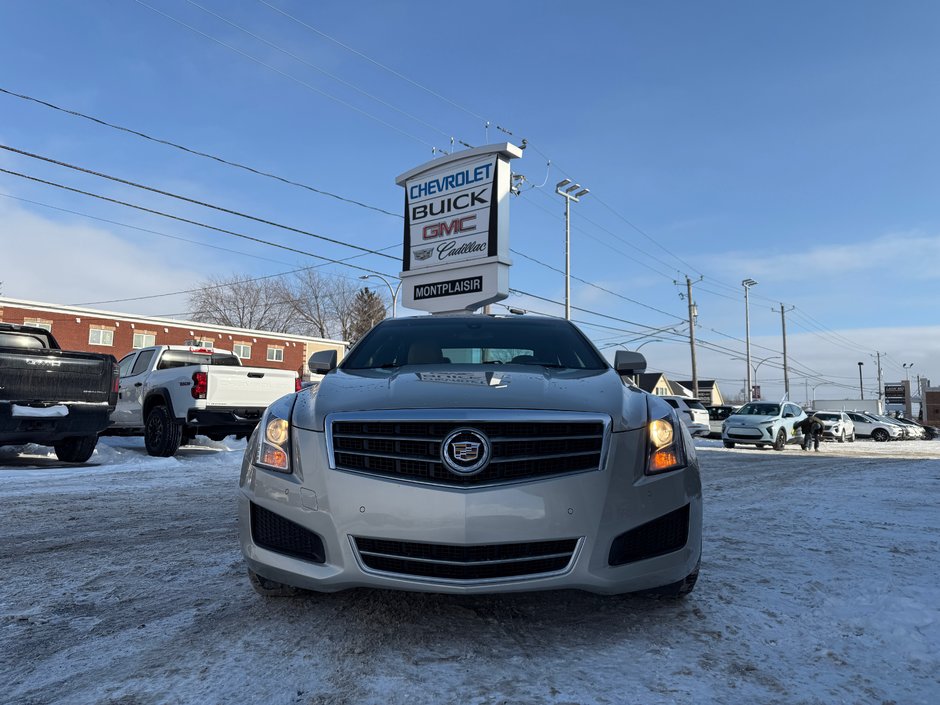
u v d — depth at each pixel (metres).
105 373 9.45
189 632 2.89
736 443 22.47
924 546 4.77
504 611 3.17
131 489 7.36
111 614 3.14
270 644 2.75
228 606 3.24
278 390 11.16
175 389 10.45
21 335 9.88
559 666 2.54
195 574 3.84
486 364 3.85
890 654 2.69
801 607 3.27
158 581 3.70
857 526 5.63
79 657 2.63
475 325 4.77
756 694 2.31
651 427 2.99
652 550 2.87
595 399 3.02
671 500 2.90
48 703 2.23
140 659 2.60
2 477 8.09
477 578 2.65
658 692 2.32
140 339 34.81
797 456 16.89
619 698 2.27
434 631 2.89
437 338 4.55
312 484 2.82
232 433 11.04
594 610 3.20
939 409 73.75
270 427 3.11
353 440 2.83
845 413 35.25
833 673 2.50
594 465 2.78
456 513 2.63
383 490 2.70
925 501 7.31
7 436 8.43
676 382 81.81
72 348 32.34
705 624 3.02
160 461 9.95
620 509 2.76
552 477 2.71
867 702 2.26
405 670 2.49
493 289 13.91
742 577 3.84
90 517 5.68
